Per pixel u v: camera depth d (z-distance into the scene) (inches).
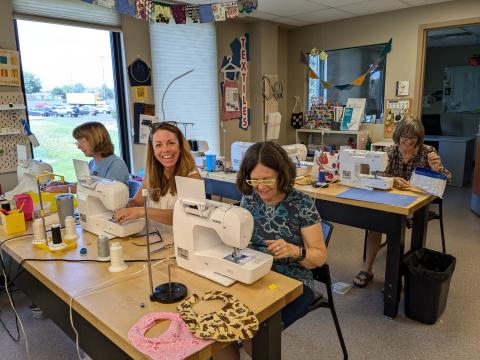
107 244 58.4
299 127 224.1
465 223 160.7
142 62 157.2
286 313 60.0
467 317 92.3
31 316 97.5
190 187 52.1
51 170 98.9
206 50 180.9
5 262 75.5
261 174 56.6
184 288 48.1
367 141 194.2
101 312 43.7
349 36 198.5
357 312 96.1
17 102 118.6
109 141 103.1
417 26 176.4
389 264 90.0
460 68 282.4
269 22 198.7
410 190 98.7
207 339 38.4
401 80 185.8
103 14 141.6
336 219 97.1
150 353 36.5
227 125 197.0
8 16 116.1
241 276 48.7
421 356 79.1
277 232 61.3
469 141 225.9
